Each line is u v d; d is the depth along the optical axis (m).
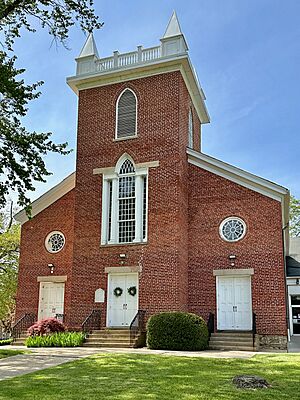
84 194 24.67
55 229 26.69
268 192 22.91
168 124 23.88
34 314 25.80
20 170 18.64
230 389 10.66
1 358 16.30
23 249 26.94
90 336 21.31
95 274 23.36
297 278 32.69
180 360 15.02
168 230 22.48
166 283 21.86
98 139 25.19
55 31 18.66
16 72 18.48
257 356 16.64
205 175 24.25
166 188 23.06
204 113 30.09
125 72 25.09
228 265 22.75
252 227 22.80
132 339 20.52
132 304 22.58
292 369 13.51
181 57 23.92
